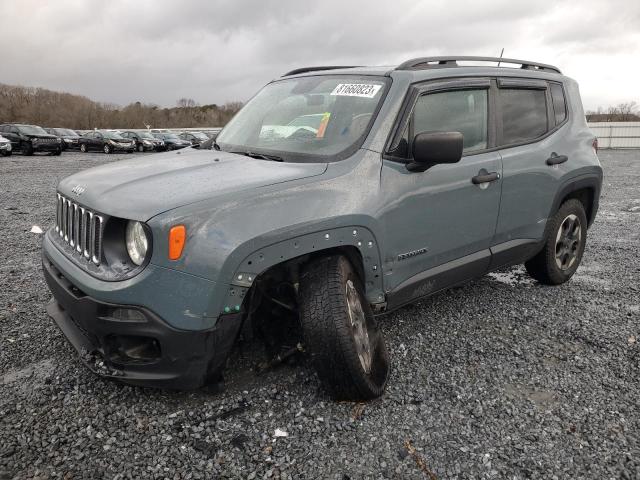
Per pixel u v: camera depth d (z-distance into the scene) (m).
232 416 2.71
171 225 2.39
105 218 2.57
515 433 2.62
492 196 3.79
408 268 3.31
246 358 3.24
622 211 9.52
